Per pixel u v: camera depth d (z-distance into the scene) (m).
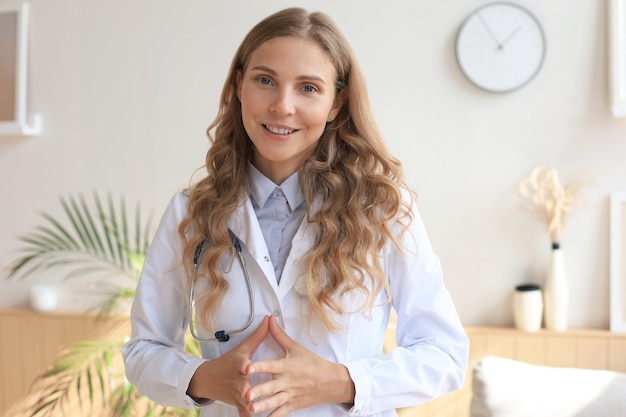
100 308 3.12
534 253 2.76
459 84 2.76
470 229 2.79
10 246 3.23
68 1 3.08
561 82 2.70
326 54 1.23
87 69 3.08
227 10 2.92
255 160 1.35
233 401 1.17
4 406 3.20
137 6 3.00
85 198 3.13
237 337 1.27
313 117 1.21
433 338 1.30
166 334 1.38
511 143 2.74
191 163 3.01
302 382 1.16
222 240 1.28
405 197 1.32
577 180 2.70
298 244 1.27
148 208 3.07
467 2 2.73
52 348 3.14
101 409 2.81
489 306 2.81
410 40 2.78
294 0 2.86
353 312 1.24
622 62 2.60
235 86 1.35
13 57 3.12
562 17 2.68
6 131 3.11
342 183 1.28
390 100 2.81
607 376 2.08
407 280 1.29
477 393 2.14
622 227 2.67
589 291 2.74
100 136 3.09
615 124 2.67
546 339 2.70
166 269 1.35
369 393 1.19
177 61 2.99
